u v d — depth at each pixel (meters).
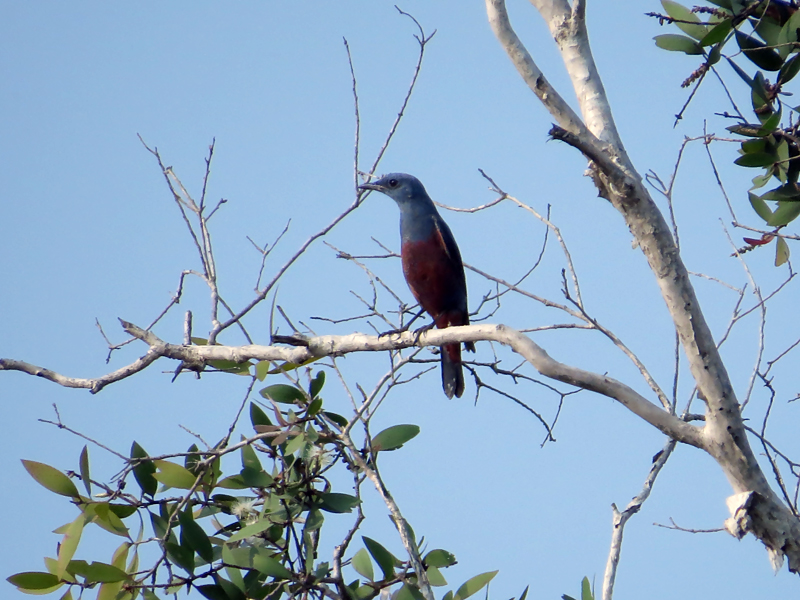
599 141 9.06
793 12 11.30
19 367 11.58
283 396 11.45
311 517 10.84
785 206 11.86
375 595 10.47
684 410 11.50
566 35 9.79
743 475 8.57
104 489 10.47
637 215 8.73
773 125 10.88
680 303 8.67
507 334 9.04
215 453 10.59
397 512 10.11
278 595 10.48
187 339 12.26
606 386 8.52
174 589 10.20
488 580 10.48
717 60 11.10
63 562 9.68
